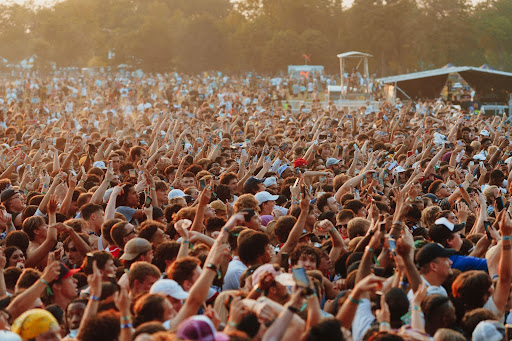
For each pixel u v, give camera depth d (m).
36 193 13.44
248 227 10.12
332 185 15.55
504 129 32.16
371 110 47.41
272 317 6.12
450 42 108.75
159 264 8.55
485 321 6.68
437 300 6.90
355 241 9.26
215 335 5.32
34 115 34.31
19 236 9.58
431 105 47.25
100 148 18.73
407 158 17.47
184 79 87.75
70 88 64.06
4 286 7.89
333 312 7.30
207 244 8.92
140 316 6.43
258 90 71.50
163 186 12.62
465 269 8.84
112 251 9.62
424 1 110.94
